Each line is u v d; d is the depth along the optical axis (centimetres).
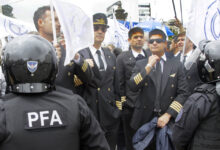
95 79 364
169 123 369
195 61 296
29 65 158
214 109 241
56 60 170
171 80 381
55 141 152
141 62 400
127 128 412
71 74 332
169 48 502
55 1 268
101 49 397
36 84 160
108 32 820
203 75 254
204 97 244
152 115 381
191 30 316
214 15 318
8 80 164
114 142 386
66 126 156
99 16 380
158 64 390
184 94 373
